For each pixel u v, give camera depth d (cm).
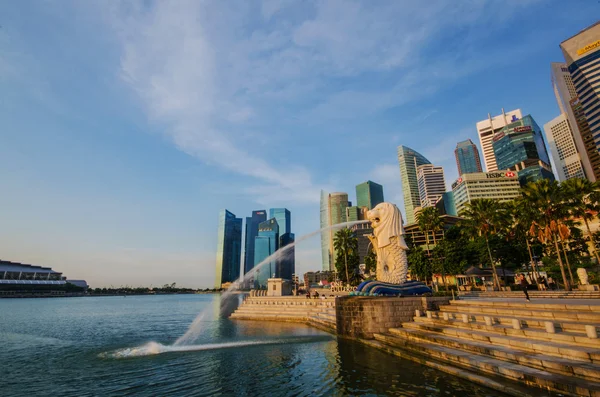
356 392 1224
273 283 5306
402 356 1684
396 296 2389
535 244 5391
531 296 2942
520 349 1316
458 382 1231
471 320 1841
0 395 1362
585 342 1189
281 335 2869
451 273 5822
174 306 11050
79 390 1409
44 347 2580
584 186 3797
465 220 4997
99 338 3136
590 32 13338
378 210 2773
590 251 5928
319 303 4269
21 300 16725
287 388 1337
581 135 17312
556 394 994
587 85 13150
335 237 6919
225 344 2422
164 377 1574
